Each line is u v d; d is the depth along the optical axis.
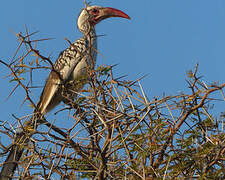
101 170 7.45
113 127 7.53
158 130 7.90
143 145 7.88
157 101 7.36
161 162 7.93
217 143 7.94
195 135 8.09
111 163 7.82
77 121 8.16
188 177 7.52
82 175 7.97
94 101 8.12
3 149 8.43
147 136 7.81
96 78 8.34
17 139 8.30
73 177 7.86
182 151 7.95
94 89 8.20
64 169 8.16
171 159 7.85
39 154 7.87
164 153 7.99
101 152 7.57
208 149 7.62
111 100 8.48
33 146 7.97
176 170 7.80
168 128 8.05
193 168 7.95
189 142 8.06
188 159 7.87
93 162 8.03
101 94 8.39
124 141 7.73
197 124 8.30
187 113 7.78
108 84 8.34
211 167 7.84
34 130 7.93
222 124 8.05
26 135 7.97
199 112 8.31
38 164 7.91
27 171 7.97
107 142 7.68
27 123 9.04
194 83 7.61
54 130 8.86
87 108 8.41
